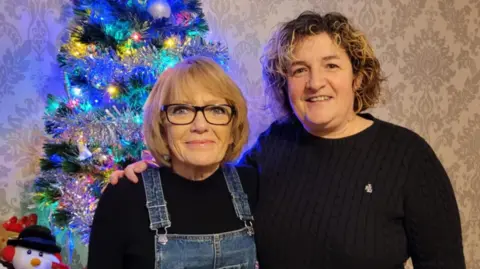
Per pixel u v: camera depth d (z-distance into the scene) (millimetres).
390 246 1146
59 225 1533
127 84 1430
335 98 1226
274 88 1385
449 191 1171
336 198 1189
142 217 1119
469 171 2416
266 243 1229
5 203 1791
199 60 1188
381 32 2193
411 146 1204
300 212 1203
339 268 1142
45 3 1801
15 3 1757
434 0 2293
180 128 1123
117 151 1486
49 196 1547
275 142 1401
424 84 2293
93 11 1474
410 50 2254
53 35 1821
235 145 1233
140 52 1398
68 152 1479
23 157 1809
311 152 1289
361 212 1157
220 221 1170
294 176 1275
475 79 2400
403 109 2252
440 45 2316
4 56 1753
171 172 1198
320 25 1236
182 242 1105
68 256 1874
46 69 1819
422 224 1148
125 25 1417
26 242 1436
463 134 2393
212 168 1208
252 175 1331
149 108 1178
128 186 1159
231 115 1172
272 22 2043
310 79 1219
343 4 2125
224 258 1134
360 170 1207
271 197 1269
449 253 1143
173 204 1148
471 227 2430
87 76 1442
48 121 1513
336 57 1217
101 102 1502
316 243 1161
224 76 1165
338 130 1284
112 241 1119
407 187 1159
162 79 1179
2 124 1769
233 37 1985
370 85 1304
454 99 2359
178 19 1544
